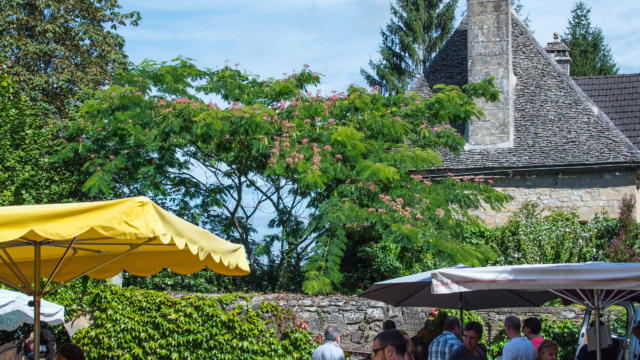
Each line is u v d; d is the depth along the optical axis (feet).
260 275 46.06
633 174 53.47
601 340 20.92
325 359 23.62
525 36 66.18
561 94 60.64
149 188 43.16
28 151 43.57
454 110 45.88
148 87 44.60
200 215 46.11
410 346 20.22
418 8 102.53
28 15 65.87
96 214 13.98
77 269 21.22
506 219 55.36
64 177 43.98
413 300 28.71
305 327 37.50
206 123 40.16
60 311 32.68
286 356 37.01
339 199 41.09
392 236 40.32
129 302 38.50
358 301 37.96
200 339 37.45
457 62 65.57
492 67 58.75
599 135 56.13
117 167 42.45
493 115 58.08
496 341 36.06
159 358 37.68
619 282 16.94
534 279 17.70
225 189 47.01
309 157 41.55
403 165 42.37
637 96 65.77
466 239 48.37
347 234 46.29
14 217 13.43
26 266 20.80
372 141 43.37
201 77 47.50
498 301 27.96
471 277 18.08
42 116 53.01
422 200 41.93
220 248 17.42
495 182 56.34
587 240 47.52
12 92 46.52
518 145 57.16
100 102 43.62
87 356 37.76
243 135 41.96
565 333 35.50
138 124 43.21
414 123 46.32
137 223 14.06
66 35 68.08
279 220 46.62
